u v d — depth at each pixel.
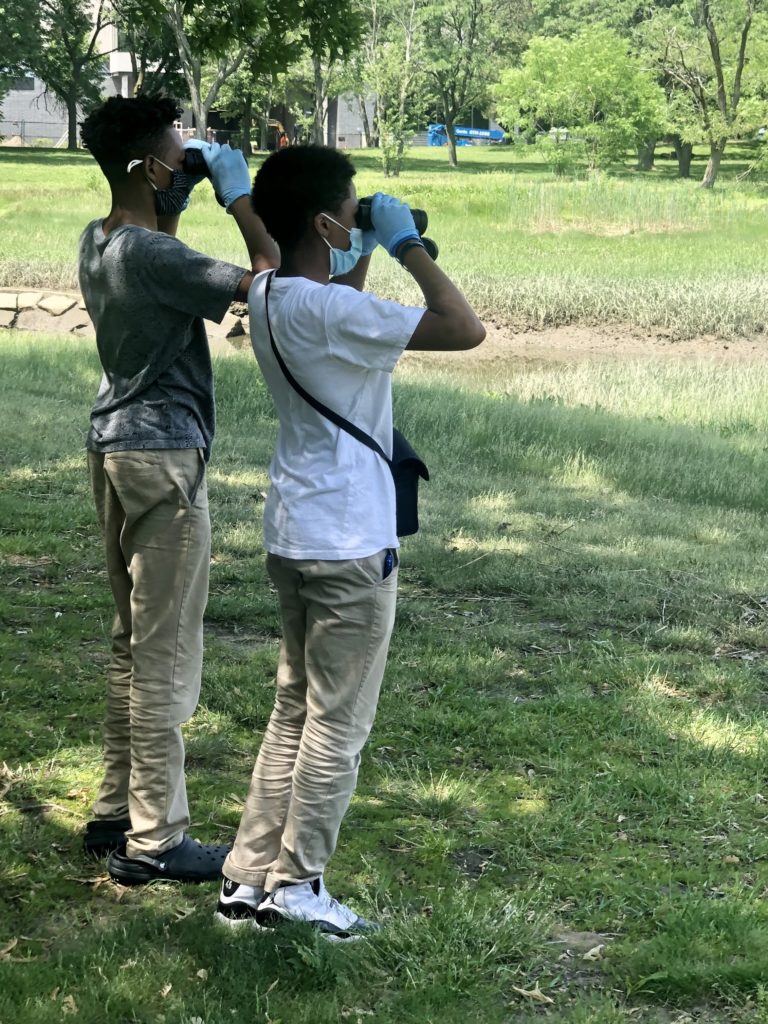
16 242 24.73
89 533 6.83
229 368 12.48
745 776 4.13
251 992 2.81
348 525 2.76
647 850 3.61
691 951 3.02
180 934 3.03
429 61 57.09
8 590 5.80
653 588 6.19
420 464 2.89
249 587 5.96
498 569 6.34
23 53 59.25
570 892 3.35
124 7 9.07
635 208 32.97
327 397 2.75
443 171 60.59
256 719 4.45
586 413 11.48
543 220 32.88
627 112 49.47
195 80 27.75
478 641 5.35
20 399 10.66
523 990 2.88
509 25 66.00
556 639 5.48
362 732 2.93
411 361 18.22
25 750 4.11
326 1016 2.74
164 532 3.09
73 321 17.62
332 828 2.96
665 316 21.53
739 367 17.16
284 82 52.69
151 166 3.05
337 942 2.97
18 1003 2.75
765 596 6.13
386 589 2.84
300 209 2.75
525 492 8.30
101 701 4.55
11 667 4.83
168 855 3.28
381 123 55.19
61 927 3.08
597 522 7.51
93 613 5.54
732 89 47.62
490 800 3.90
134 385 3.05
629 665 5.10
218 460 8.64
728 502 8.55
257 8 7.50
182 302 2.95
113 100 3.04
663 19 49.62
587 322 21.78
